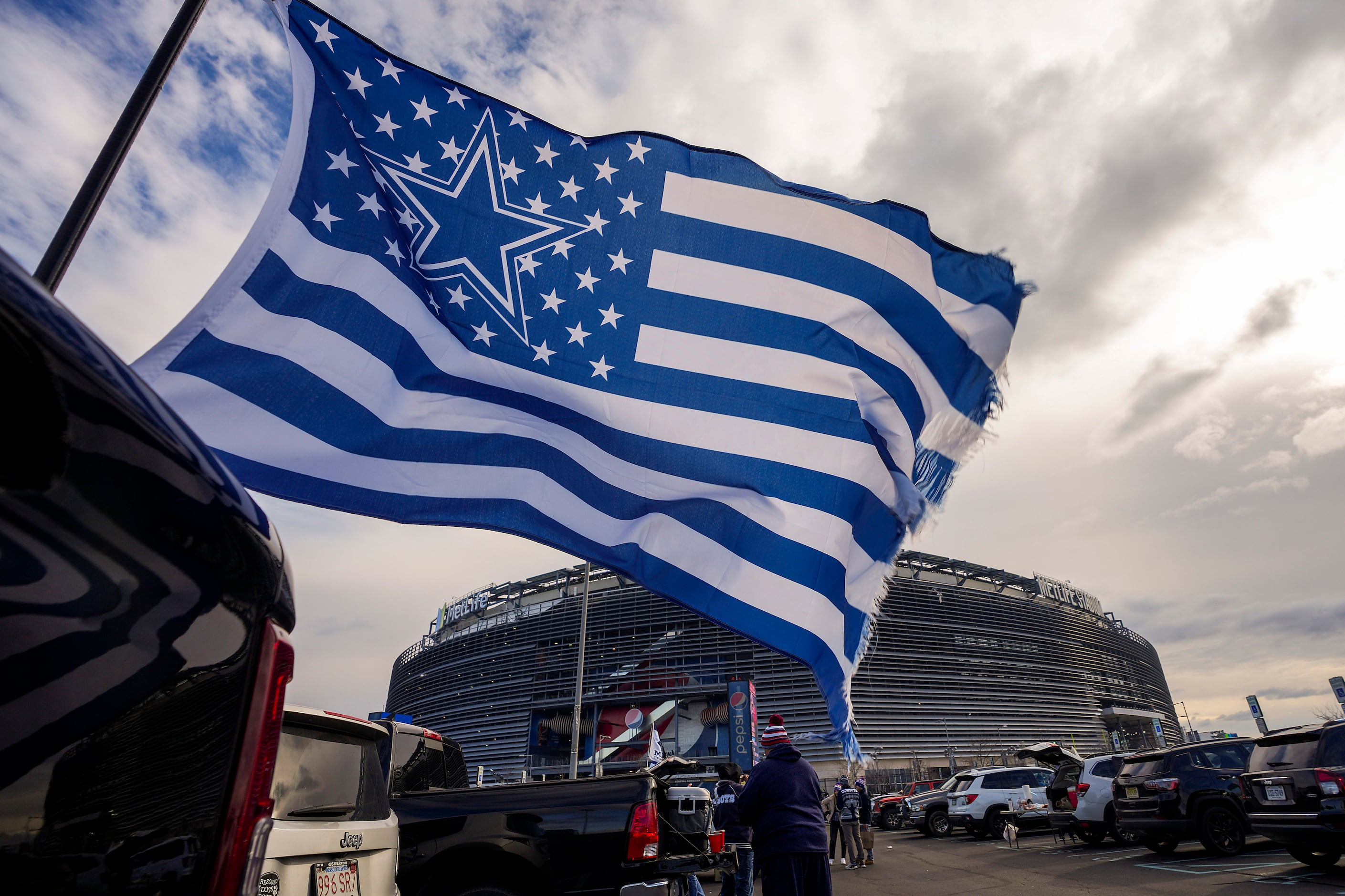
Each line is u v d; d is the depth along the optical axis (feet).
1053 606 322.96
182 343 13.07
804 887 13.88
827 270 18.13
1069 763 53.42
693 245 17.48
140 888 3.73
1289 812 29.76
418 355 14.84
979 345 19.79
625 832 16.83
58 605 3.42
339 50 15.66
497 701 270.46
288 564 5.26
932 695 254.06
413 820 17.29
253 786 4.52
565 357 15.97
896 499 17.75
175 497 4.04
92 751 3.56
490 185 16.34
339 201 14.76
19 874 3.21
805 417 16.97
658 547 15.52
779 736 15.39
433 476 14.26
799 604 15.83
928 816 73.72
